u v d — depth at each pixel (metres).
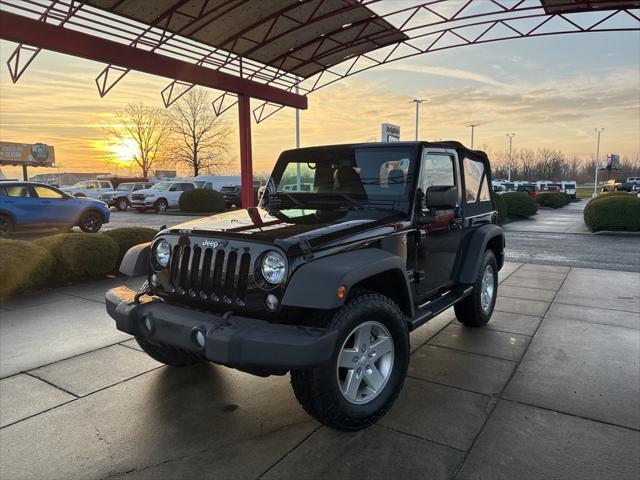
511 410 3.23
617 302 6.13
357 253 2.95
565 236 14.63
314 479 2.51
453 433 2.94
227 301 2.81
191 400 3.44
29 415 3.23
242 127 13.52
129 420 3.15
